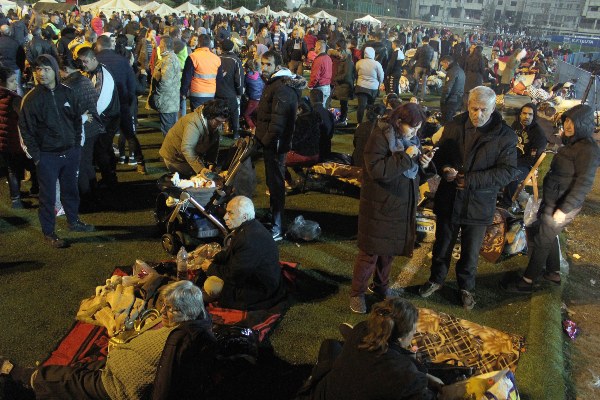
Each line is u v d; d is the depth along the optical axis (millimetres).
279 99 5020
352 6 62875
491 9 76125
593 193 8422
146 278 4043
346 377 2498
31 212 5977
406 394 2383
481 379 2859
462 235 4461
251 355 3512
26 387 3150
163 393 2648
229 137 9258
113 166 6641
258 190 7062
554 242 4992
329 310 4375
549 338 4125
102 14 22906
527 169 6535
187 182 5254
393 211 3951
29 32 14562
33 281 4547
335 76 11523
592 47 38688
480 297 4793
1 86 5527
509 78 15703
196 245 5312
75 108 4930
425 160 3900
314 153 6879
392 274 5117
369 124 6598
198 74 7938
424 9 81250
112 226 5719
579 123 4164
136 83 7223
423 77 15352
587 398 3654
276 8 52031
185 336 2697
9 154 5758
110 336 3672
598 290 5219
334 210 6570
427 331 3709
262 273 4059
